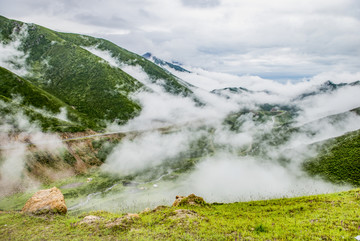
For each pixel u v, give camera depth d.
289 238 20.92
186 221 26.58
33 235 26.84
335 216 25.39
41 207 36.66
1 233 28.42
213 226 25.38
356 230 21.02
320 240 19.92
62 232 27.02
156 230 24.84
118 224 26.80
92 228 26.88
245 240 21.23
